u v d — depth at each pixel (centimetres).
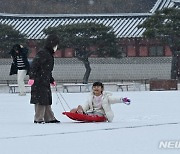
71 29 4750
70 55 5428
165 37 4603
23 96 2456
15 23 5631
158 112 1457
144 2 7444
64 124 1171
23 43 5066
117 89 3497
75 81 5400
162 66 5278
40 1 7775
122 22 5441
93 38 4762
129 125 1112
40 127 1103
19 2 7838
